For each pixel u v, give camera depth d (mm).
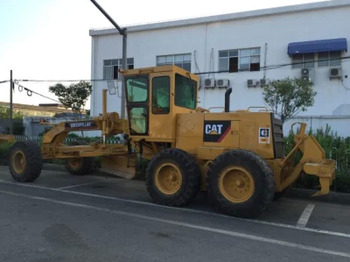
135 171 10586
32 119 29734
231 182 7371
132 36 25969
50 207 7797
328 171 7086
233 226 6590
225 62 23203
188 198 7840
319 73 20797
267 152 7641
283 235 6129
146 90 8875
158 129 8703
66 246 5316
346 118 16438
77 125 11055
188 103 9234
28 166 10812
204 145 8203
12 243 5398
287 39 21469
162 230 6246
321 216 7531
